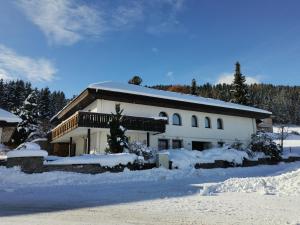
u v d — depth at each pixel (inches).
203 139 1218.0
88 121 903.1
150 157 891.4
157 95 1052.5
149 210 322.0
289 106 4033.0
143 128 991.0
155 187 546.6
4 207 344.8
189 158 932.6
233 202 369.1
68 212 312.8
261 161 1144.2
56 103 3523.6
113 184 600.1
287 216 286.5
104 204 365.1
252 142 1263.5
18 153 676.1
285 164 1176.8
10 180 610.2
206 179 694.5
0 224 254.5
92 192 483.2
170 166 877.2
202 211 313.6
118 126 864.3
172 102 1108.5
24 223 258.8
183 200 390.0
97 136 999.6
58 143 1348.4
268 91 4776.1
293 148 1689.2
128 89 1035.9
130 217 285.6
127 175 712.4
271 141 1238.9
